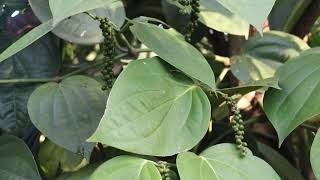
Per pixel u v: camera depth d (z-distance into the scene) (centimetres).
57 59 66
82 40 61
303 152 73
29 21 67
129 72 49
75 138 54
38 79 63
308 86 53
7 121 63
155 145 47
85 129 55
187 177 48
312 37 85
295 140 73
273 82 53
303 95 53
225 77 74
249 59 70
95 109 56
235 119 53
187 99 51
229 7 39
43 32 48
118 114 46
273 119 53
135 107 48
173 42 52
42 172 61
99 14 59
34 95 56
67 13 39
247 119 73
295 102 53
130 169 48
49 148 61
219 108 62
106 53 54
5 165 56
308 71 55
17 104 63
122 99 47
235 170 50
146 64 50
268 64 69
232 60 70
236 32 69
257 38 71
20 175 56
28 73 64
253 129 74
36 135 65
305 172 73
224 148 52
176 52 51
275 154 66
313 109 51
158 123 48
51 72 65
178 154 49
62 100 56
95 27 61
